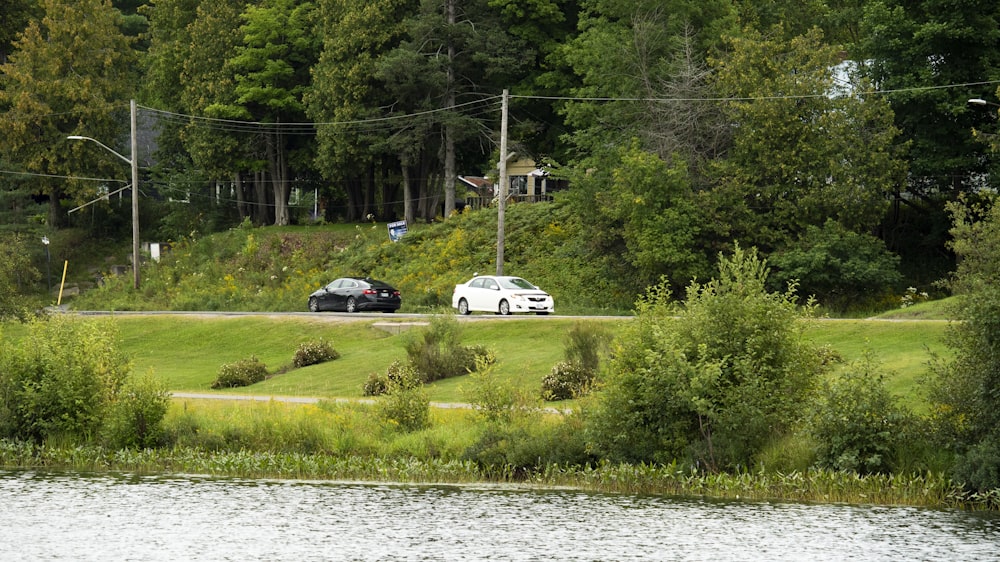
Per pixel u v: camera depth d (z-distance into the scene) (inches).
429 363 4591.5
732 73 6712.6
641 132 7076.8
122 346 6353.3
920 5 6678.2
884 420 2800.2
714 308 3026.6
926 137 6653.5
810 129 6466.5
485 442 3149.6
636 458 2984.7
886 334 4202.8
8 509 2623.0
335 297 6939.0
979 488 2613.2
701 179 6771.7
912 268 7017.7
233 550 2236.7
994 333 2783.0
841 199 6284.5
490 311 6146.7
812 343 3159.5
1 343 3870.6
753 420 2874.0
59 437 3469.5
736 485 2778.1
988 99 6446.9
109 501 2723.9
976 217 6663.4
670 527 2421.3
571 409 3494.1
